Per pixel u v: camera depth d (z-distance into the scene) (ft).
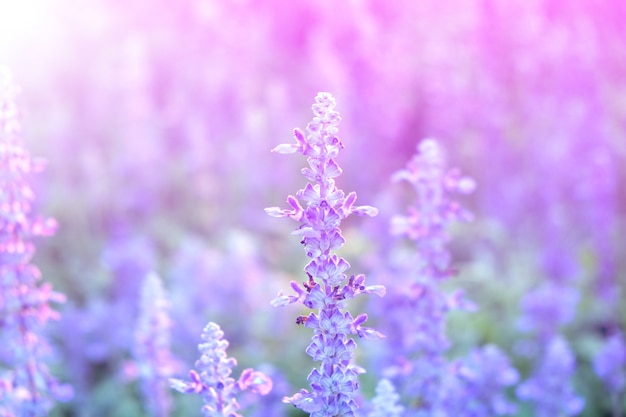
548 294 30.12
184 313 30.42
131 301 35.24
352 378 10.33
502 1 47.37
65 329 31.17
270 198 44.73
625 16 48.80
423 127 47.24
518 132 46.60
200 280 33.83
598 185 37.40
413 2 48.88
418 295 17.72
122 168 44.96
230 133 45.68
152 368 19.40
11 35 54.13
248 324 33.42
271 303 10.34
